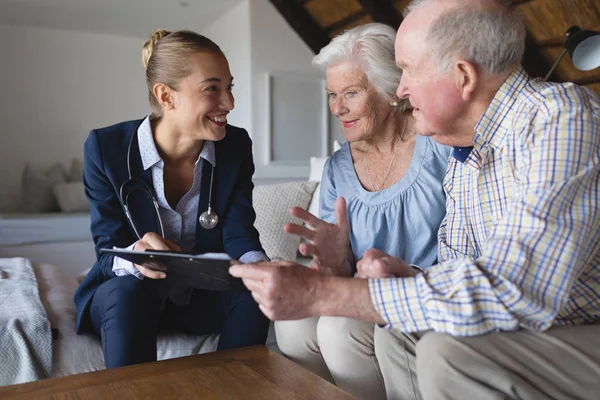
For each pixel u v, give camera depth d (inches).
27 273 75.9
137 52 233.8
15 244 138.9
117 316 52.4
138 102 235.1
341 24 193.0
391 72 59.4
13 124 216.1
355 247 64.2
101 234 59.2
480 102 43.6
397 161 63.8
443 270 38.3
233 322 58.6
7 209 215.9
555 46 150.5
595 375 38.0
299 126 202.4
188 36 58.7
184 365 44.9
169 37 58.6
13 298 64.6
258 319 58.1
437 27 41.9
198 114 57.8
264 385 40.3
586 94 41.1
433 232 60.9
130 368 44.2
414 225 61.2
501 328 37.2
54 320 62.9
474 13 41.3
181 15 204.5
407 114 64.1
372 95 61.4
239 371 43.4
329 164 69.2
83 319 60.1
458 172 50.5
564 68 154.3
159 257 43.1
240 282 44.3
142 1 185.8
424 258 61.3
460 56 41.7
